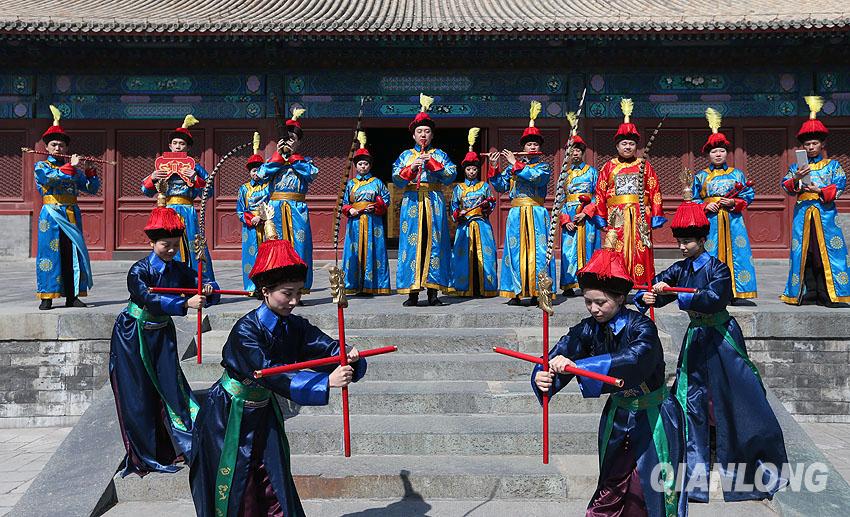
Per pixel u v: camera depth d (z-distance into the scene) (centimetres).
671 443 345
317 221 1756
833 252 758
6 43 1584
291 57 1730
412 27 1558
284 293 339
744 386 458
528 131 803
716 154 820
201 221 511
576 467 477
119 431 523
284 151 822
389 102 1764
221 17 1633
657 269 1609
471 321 730
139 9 1731
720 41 1614
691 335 477
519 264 809
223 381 350
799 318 696
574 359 360
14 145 1736
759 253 1731
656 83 1744
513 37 1572
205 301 480
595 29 1544
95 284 1151
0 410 712
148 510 449
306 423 533
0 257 1733
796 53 1694
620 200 816
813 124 781
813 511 423
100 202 1752
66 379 717
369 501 458
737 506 450
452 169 821
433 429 516
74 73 1741
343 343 342
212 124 1759
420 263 805
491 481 462
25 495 448
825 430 675
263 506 345
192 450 352
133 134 1759
